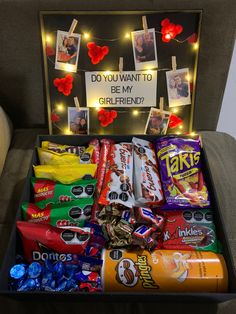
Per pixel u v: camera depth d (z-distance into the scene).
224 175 1.01
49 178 0.93
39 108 1.15
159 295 0.67
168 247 0.81
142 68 1.03
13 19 0.97
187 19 0.97
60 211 0.85
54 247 0.79
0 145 1.00
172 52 1.01
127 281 0.74
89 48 1.00
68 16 0.96
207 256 0.78
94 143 1.01
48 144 1.02
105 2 0.96
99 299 0.72
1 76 1.08
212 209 0.88
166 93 1.06
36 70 1.06
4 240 0.86
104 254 0.78
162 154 0.98
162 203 0.90
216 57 1.03
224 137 1.14
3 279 0.72
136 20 0.97
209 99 1.12
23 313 0.75
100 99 1.07
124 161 0.96
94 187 0.91
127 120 1.10
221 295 0.67
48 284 0.73
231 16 0.96
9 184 0.99
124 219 0.84
